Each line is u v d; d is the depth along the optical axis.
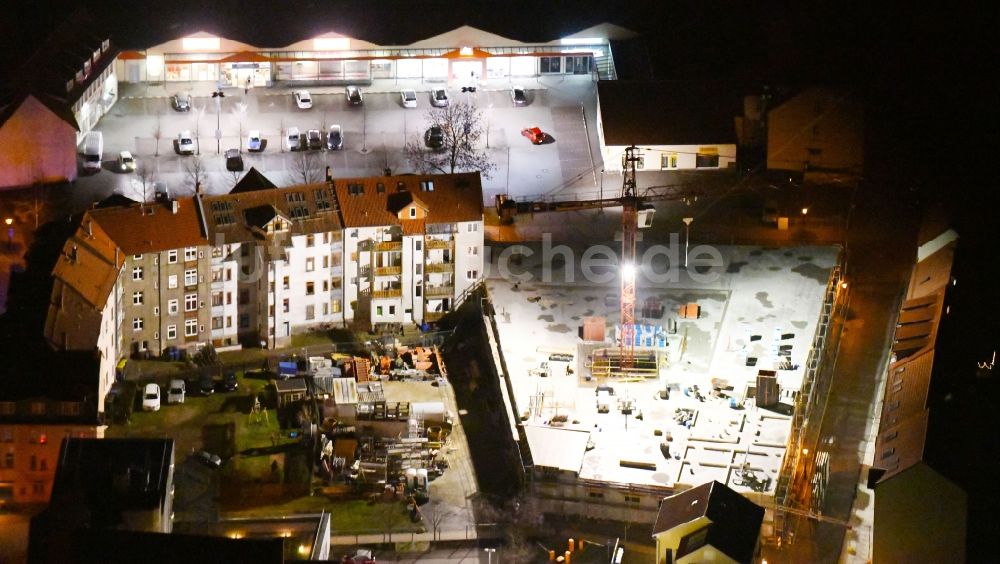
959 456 188.38
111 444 182.38
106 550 165.12
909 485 186.50
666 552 188.25
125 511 178.75
